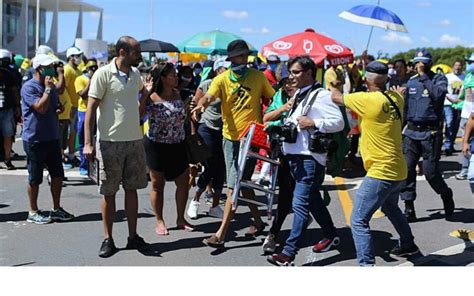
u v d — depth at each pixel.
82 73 9.94
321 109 4.88
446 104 11.56
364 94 4.62
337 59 9.34
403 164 4.72
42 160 6.37
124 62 5.28
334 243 5.61
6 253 5.45
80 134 9.04
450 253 5.52
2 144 9.34
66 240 5.88
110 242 5.45
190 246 5.73
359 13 8.34
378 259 5.35
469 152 5.74
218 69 7.35
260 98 5.75
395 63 9.27
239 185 5.42
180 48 13.77
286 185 5.42
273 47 9.35
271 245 5.47
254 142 5.35
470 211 7.14
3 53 9.16
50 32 33.38
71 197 7.73
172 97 5.95
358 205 4.73
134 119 5.38
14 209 7.09
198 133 6.50
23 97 6.25
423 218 6.82
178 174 6.07
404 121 6.71
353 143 10.01
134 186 5.48
